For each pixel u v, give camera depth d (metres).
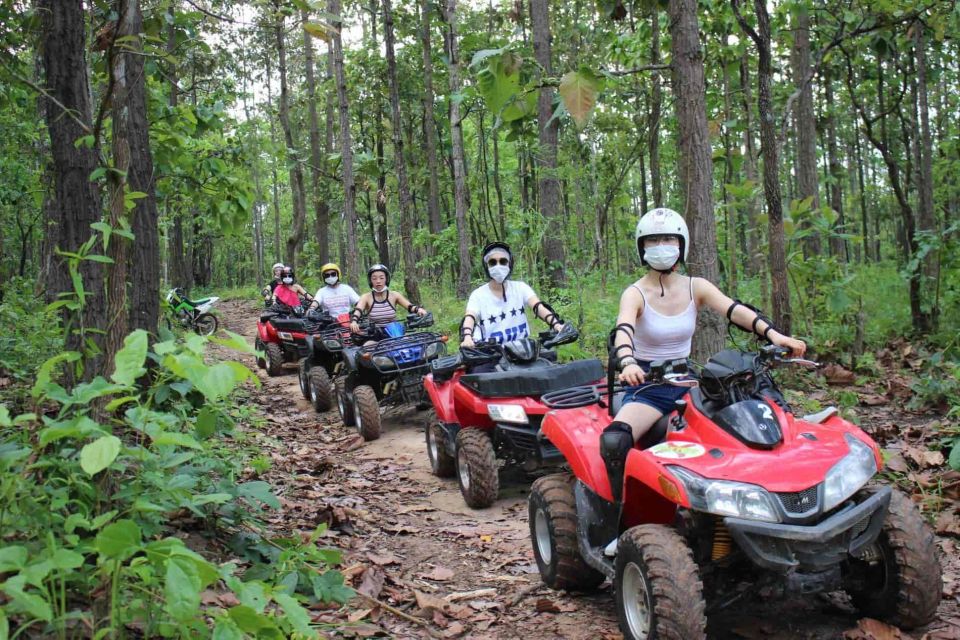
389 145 35.44
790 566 3.30
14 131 12.59
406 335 10.13
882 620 3.77
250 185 8.43
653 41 12.11
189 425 4.97
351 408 10.16
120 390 2.76
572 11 21.52
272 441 8.26
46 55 4.76
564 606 4.47
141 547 2.55
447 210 33.56
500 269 7.28
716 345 6.89
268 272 64.75
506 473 7.57
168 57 4.55
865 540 3.46
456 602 4.64
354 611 4.33
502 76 4.55
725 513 3.32
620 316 4.32
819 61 9.69
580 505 4.47
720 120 13.27
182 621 2.45
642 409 4.13
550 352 7.30
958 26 10.00
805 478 3.38
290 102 34.38
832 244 17.73
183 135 8.23
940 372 9.74
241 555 4.66
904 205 13.02
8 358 8.20
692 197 6.81
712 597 3.79
